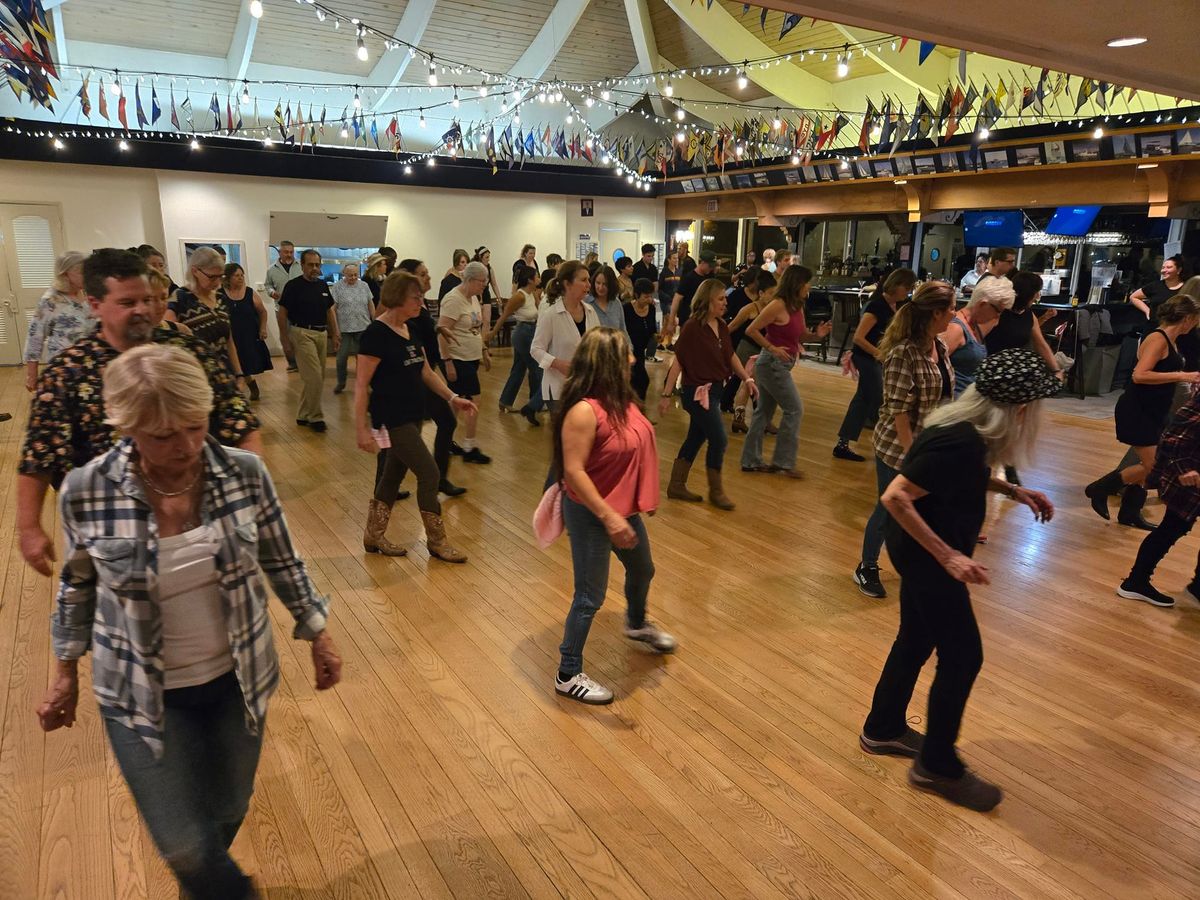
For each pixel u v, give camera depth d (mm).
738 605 3652
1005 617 3580
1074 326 8781
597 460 2611
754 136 9781
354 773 2441
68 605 1452
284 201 11609
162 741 1444
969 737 2680
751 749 2592
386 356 3756
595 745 2600
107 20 9805
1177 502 3504
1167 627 3490
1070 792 2408
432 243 12961
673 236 15156
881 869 2094
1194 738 2686
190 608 1473
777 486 5516
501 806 2309
